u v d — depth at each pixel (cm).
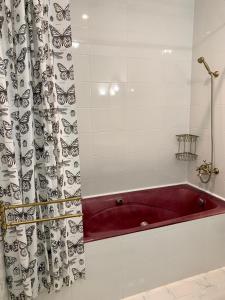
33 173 130
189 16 230
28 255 133
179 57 234
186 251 185
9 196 127
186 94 244
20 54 120
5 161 123
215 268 200
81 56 201
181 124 248
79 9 195
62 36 129
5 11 114
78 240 149
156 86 231
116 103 220
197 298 170
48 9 124
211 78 215
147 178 246
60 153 135
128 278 169
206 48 218
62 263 146
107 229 221
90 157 221
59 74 132
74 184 145
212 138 220
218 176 218
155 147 243
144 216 235
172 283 185
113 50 210
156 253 174
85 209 215
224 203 206
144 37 218
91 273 157
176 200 244
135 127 231
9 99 122
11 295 139
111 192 235
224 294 173
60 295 153
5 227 116
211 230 190
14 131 126
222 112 207
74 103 137
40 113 132
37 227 140
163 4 219
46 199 139
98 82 210
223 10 197
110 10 204
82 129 212
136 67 221
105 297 165
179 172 259
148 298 171
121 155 231
